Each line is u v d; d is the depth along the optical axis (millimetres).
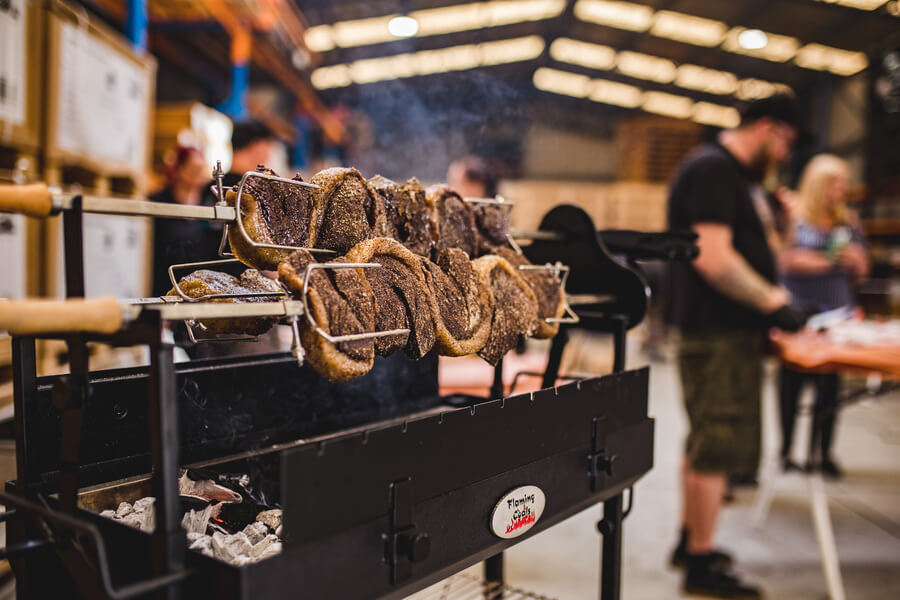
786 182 9805
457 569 938
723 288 2184
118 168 2383
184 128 3959
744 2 7629
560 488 1127
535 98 13203
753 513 3080
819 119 9117
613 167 13523
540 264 1595
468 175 3521
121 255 2387
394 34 9156
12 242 1769
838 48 8141
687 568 2338
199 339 1069
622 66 10938
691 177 2283
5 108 1738
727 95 11141
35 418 902
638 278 1403
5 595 1482
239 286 958
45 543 785
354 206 1026
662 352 7773
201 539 873
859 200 7273
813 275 3711
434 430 880
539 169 13648
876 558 2613
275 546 890
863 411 5102
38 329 610
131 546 737
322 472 734
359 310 888
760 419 2271
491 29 9859
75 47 2033
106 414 992
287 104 8977
